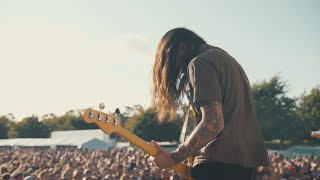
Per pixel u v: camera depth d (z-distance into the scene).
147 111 69.75
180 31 2.46
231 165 2.27
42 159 26.08
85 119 2.54
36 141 64.75
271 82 73.81
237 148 2.25
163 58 2.45
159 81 2.46
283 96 73.75
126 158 31.62
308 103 73.75
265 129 72.50
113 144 61.69
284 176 20.94
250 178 2.37
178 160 2.24
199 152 2.33
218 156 2.24
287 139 72.44
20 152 44.03
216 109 2.16
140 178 16.03
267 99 73.25
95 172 18.02
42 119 114.75
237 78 2.35
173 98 2.46
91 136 59.06
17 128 109.00
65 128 109.19
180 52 2.43
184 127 2.57
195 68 2.26
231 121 2.28
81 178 14.83
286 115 72.56
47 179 14.50
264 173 17.34
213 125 2.13
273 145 72.06
